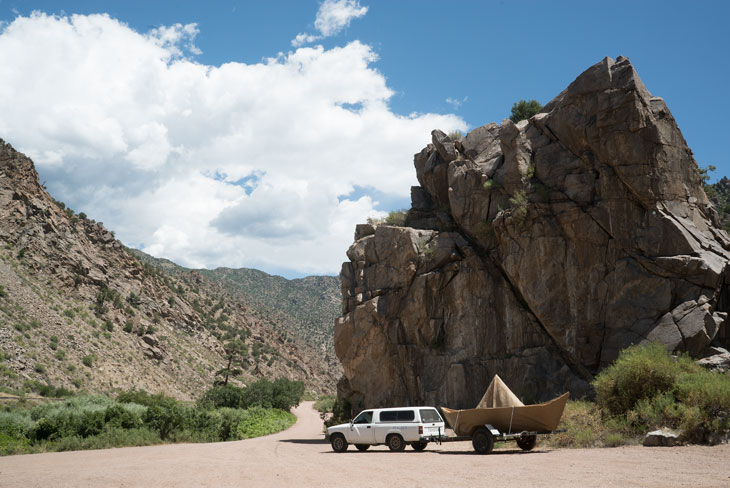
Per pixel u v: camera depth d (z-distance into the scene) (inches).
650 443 631.2
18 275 4074.8
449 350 1163.9
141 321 5049.2
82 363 3538.4
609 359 960.3
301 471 530.6
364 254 1317.7
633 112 988.6
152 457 774.5
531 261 1065.5
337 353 1283.2
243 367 6274.6
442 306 1197.7
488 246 1179.9
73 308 4269.2
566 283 1035.3
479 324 1148.5
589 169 1048.8
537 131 1146.0
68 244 5108.3
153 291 6063.0
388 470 518.9
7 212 4692.4
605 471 452.1
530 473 456.4
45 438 1115.9
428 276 1198.9
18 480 495.2
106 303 4835.1
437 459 619.5
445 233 1229.1
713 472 425.1
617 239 1000.9
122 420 1245.1
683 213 991.0
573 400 969.5
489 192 1182.3
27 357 3149.6
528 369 1054.4
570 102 1072.8
